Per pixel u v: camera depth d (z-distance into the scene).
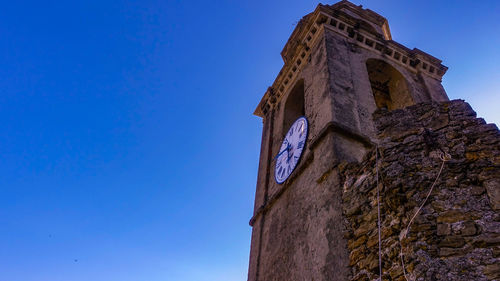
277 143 15.17
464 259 4.30
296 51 16.50
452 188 5.13
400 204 5.43
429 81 15.88
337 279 6.46
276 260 9.98
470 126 5.89
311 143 10.30
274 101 18.25
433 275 4.29
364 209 6.62
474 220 4.64
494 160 5.22
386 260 5.36
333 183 8.22
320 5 15.62
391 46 16.20
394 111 7.12
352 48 14.74
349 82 12.45
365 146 9.59
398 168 5.92
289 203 10.71
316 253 7.74
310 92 13.38
